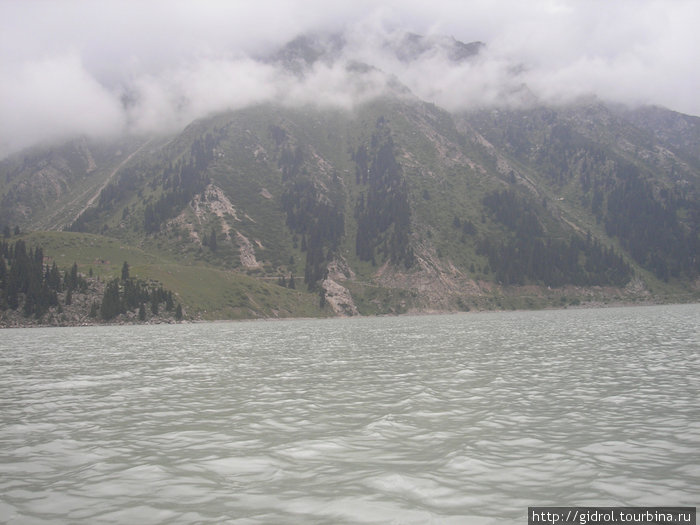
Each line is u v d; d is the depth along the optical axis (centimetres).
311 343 6462
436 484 1241
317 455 1522
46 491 1231
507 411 2103
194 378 3325
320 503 1125
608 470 1331
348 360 4306
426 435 1741
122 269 17762
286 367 3872
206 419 2072
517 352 4559
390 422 1945
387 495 1170
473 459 1445
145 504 1135
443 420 1964
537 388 2641
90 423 2019
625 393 2448
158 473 1366
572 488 1202
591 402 2255
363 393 2627
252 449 1603
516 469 1352
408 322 14238
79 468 1423
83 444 1695
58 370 3844
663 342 5153
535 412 2077
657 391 2483
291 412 2186
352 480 1281
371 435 1756
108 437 1792
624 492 1167
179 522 1029
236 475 1342
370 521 1022
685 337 5706
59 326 14762
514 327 9200
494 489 1202
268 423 1984
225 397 2591
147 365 4138
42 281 15900
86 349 5944
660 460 1410
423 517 1040
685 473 1296
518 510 1071
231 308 18125
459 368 3525
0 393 2772
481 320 13725
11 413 2227
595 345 5031
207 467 1417
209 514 1070
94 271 18400
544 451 1519
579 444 1588
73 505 1135
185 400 2517
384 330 9625
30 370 3862
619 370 3234
